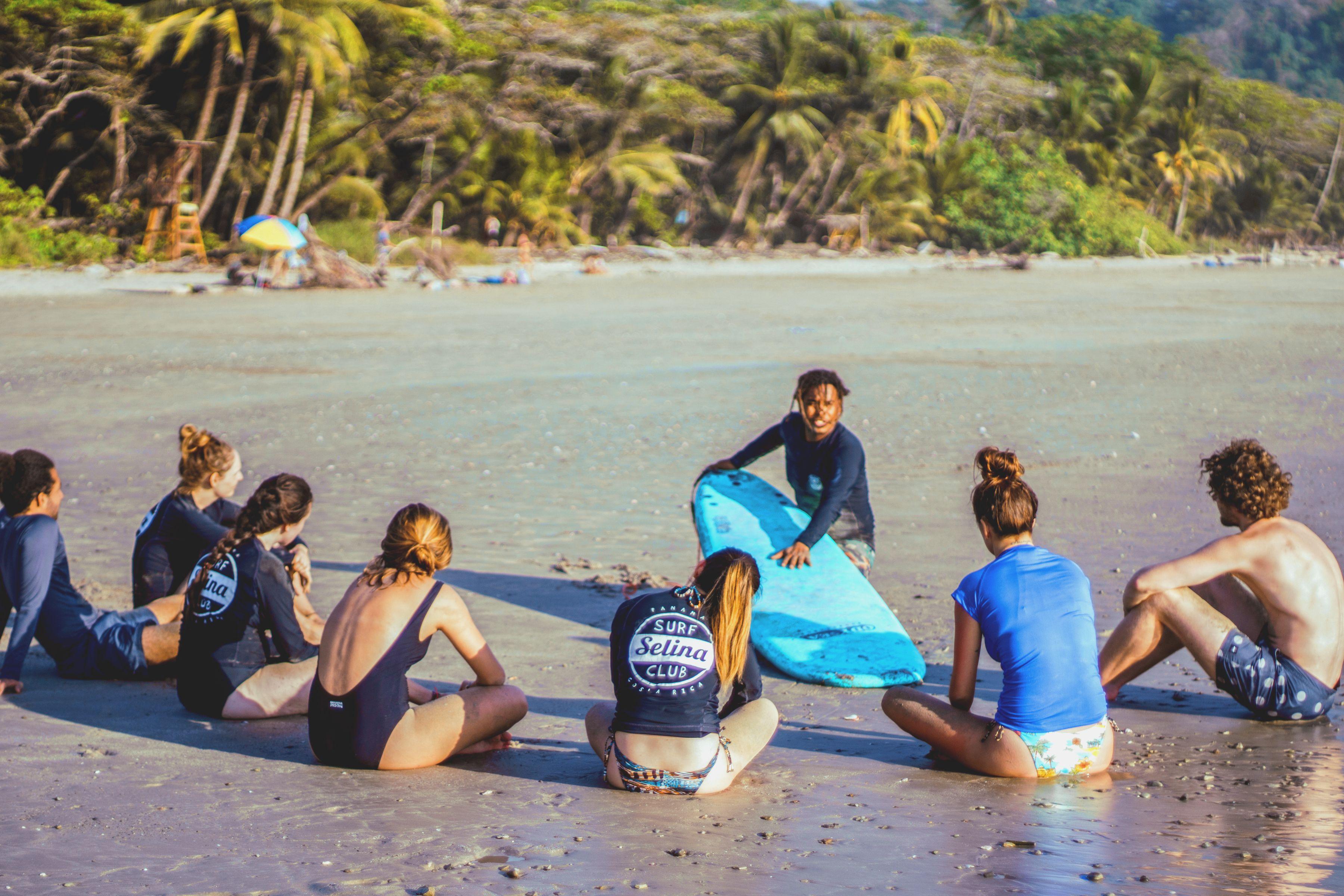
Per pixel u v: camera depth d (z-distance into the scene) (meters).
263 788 4.42
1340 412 15.84
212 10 44.75
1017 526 4.79
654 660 4.34
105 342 23.91
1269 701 5.26
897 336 26.75
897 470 12.11
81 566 8.23
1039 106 94.25
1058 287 49.75
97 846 3.76
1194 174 102.56
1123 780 4.56
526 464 12.40
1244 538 5.37
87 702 5.66
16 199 45.31
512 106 57.97
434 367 20.55
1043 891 3.40
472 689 4.89
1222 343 25.72
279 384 18.31
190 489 6.40
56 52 44.53
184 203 47.72
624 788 4.41
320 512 10.10
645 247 67.81
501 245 62.09
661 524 9.80
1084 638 4.64
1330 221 130.50
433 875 3.51
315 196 51.19
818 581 6.89
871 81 73.50
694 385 18.44
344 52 48.47
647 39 62.81
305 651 5.54
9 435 13.84
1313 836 3.89
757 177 75.75
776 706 5.71
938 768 4.77
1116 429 14.55
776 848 3.78
